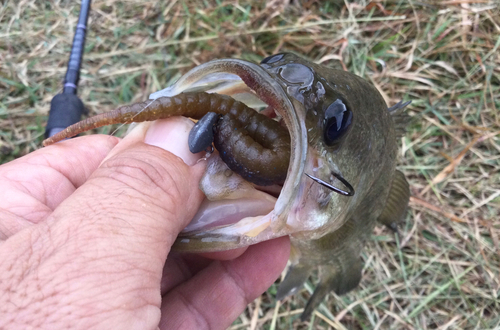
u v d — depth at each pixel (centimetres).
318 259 17
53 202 12
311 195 9
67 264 7
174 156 9
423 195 24
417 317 23
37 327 7
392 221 18
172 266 14
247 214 10
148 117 9
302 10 27
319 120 9
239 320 22
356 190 11
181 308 13
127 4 27
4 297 7
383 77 26
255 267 14
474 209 24
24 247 7
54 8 26
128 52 26
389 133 13
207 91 10
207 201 10
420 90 26
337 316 23
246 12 26
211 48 26
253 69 9
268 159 9
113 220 8
